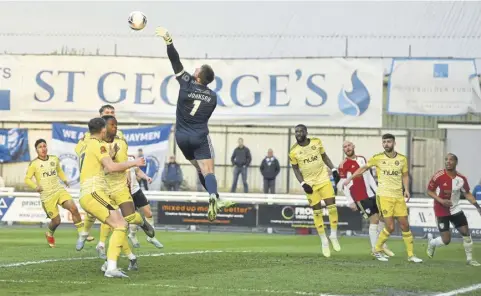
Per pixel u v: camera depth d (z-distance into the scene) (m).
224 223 53.28
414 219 51.16
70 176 62.28
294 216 52.28
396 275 26.62
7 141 63.91
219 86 61.88
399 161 32.66
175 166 60.16
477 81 59.22
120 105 62.53
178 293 21.02
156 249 36.56
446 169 32.81
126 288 21.80
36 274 24.83
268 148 63.44
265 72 61.50
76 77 63.06
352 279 25.05
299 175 34.12
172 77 62.50
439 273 27.80
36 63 63.31
